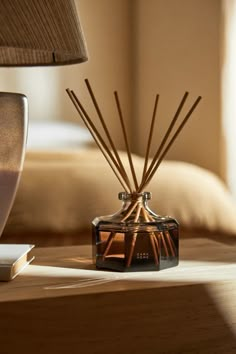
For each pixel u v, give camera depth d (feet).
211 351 2.63
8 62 3.36
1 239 4.36
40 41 2.64
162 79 9.07
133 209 2.88
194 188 5.00
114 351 2.53
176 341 2.59
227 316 2.65
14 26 2.58
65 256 3.11
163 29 9.02
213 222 4.88
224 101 7.36
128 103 10.09
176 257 2.89
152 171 2.92
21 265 2.85
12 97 2.78
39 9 2.66
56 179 4.80
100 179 4.84
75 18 2.83
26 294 2.51
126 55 10.05
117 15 9.98
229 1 7.29
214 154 7.72
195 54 8.16
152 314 2.56
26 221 4.47
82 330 2.50
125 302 2.54
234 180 7.24
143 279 2.69
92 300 2.51
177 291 2.59
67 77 9.59
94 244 2.92
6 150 2.78
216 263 2.94
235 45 7.20
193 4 8.19
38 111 9.43
